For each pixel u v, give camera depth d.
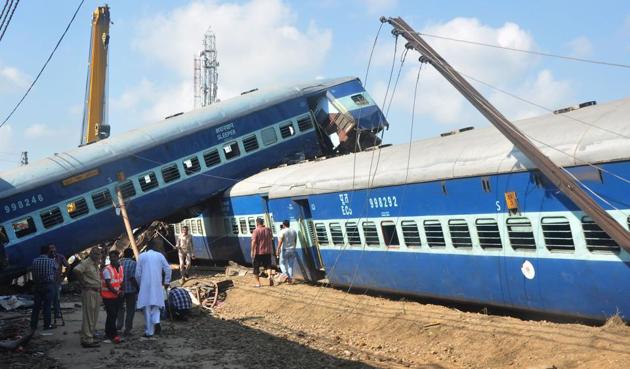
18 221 20.69
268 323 14.16
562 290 9.63
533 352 9.01
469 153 11.29
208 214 25.39
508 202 10.24
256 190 20.61
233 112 24.95
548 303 9.98
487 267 10.97
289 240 17.80
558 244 9.55
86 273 11.13
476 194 10.95
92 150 22.62
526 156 9.32
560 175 8.69
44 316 13.04
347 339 12.02
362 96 26.52
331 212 15.47
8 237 20.47
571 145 9.27
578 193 8.54
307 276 17.44
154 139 23.34
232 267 22.89
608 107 9.53
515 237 10.30
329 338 12.09
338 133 25.97
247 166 24.94
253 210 21.19
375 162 14.09
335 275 15.75
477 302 11.53
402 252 13.10
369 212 14.01
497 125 9.38
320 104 26.95
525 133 10.45
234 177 24.64
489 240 10.84
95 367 9.57
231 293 18.27
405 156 13.23
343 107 25.64
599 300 9.10
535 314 11.02
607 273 8.84
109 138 23.59
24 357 10.34
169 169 23.41
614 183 8.59
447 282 12.06
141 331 12.96
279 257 18.42
